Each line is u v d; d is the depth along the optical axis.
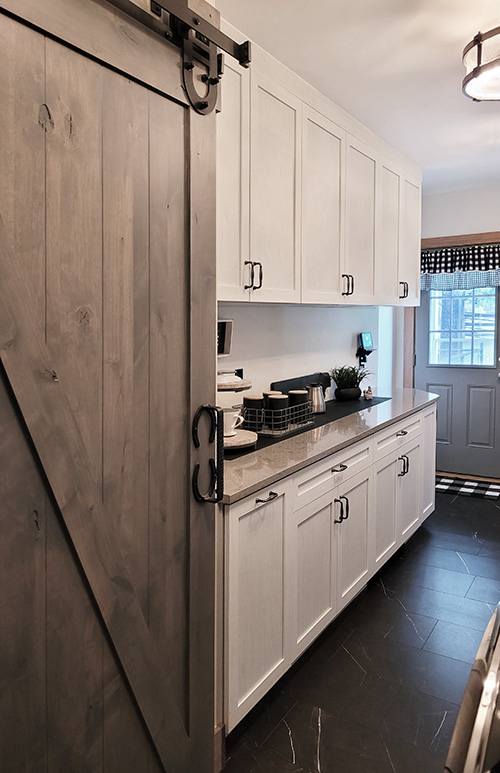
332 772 1.78
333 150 2.82
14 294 1.04
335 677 2.26
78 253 1.16
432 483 3.95
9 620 1.07
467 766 0.67
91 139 1.17
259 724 2.00
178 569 1.48
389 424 3.03
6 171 1.01
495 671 0.80
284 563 2.08
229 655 1.79
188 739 1.54
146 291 1.33
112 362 1.25
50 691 1.15
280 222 2.38
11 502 1.06
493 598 2.91
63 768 1.19
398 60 2.45
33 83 1.05
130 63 1.24
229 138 2.03
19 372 1.06
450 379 5.33
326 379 3.71
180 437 1.46
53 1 1.06
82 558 1.19
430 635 2.56
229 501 1.72
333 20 2.12
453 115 3.08
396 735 1.94
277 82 2.31
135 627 1.34
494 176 4.38
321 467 2.31
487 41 2.17
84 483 1.19
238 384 2.36
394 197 3.63
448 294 5.30
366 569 2.84
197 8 1.43
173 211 1.40
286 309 3.27
